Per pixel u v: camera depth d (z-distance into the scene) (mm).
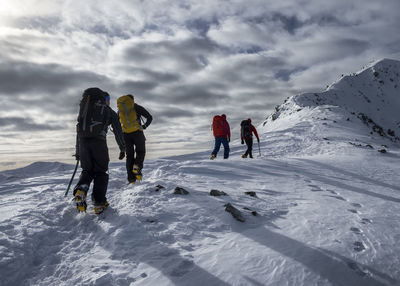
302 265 2062
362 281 1944
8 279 2033
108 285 1909
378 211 3463
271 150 15578
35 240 2576
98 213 3223
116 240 2531
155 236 2613
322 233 2646
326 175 6637
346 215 3227
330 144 16422
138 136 4738
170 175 5590
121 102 4680
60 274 2125
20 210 3303
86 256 2359
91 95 3406
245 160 7938
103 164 3387
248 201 3713
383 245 2428
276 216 3199
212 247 2381
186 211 3217
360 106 143750
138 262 2189
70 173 7160
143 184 4496
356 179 6441
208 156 14695
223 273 1971
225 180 5250
